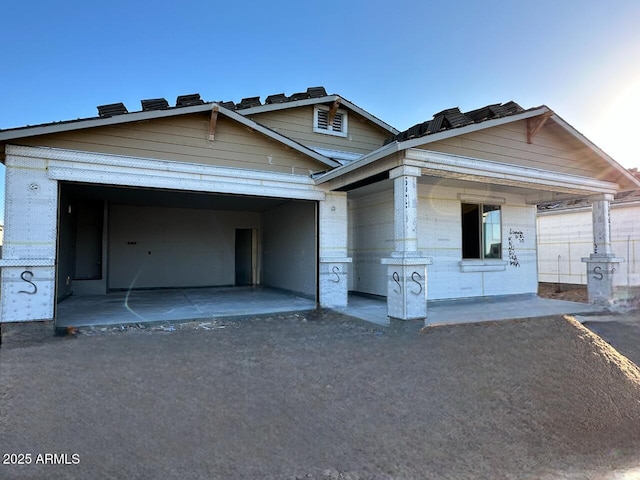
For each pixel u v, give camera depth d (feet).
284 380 14.34
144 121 23.47
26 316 20.01
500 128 24.53
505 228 35.27
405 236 20.83
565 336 20.22
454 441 11.22
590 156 28.53
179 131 24.38
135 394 12.69
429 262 21.07
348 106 38.37
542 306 29.53
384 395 13.48
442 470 9.90
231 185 25.73
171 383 13.67
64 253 33.47
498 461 10.51
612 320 25.52
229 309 28.09
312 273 34.55
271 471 9.33
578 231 45.80
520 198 36.17
